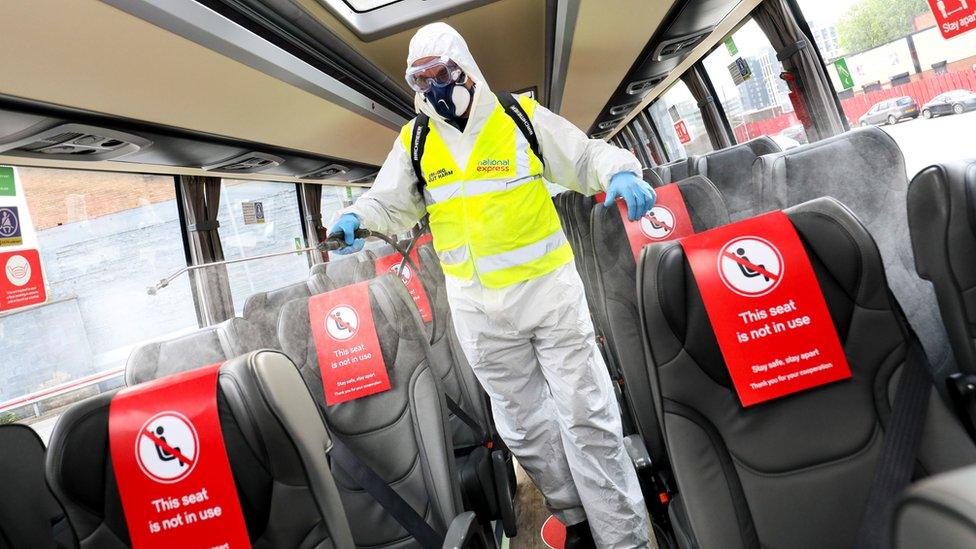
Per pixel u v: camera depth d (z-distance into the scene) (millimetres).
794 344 1089
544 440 2105
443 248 1980
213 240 4941
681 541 1312
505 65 6777
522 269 1848
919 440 985
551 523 2666
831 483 1087
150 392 930
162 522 909
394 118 5680
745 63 4715
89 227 3932
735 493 1105
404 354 1533
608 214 1981
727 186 2434
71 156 3340
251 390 903
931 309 1819
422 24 4562
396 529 1594
